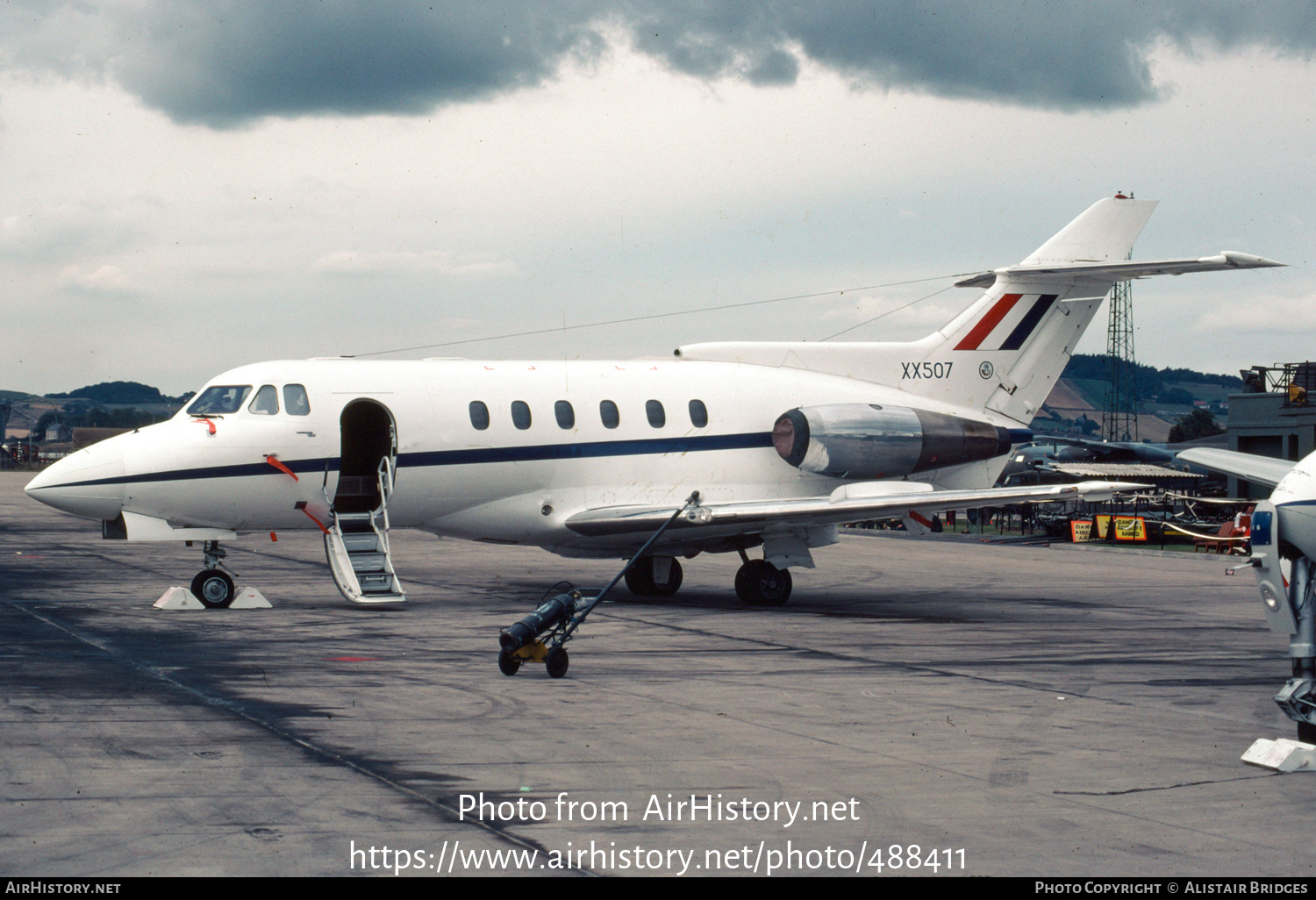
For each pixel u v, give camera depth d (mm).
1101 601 22078
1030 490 18500
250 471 18484
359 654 14078
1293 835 7430
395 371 19891
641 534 20250
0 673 12312
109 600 19688
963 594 23234
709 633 16625
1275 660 14875
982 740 9938
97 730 9711
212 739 9469
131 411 180750
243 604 18906
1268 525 9328
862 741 9820
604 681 12484
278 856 6762
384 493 19391
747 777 8609
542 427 20438
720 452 21984
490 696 11500
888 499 19219
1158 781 8680
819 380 23219
